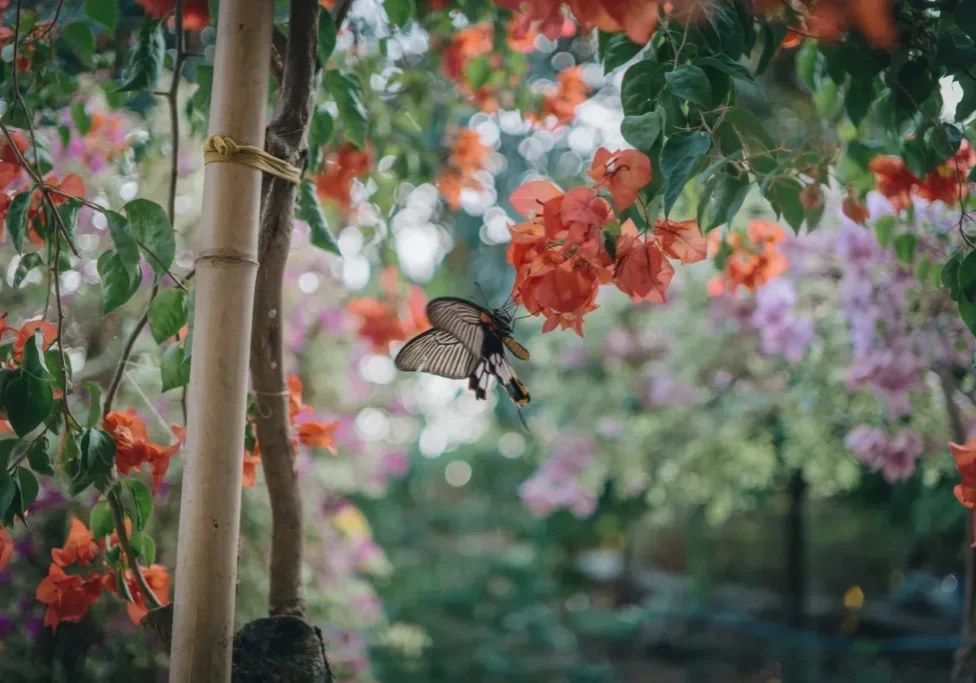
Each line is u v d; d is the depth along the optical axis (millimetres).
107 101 1322
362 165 1440
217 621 923
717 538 5383
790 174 1168
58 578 1051
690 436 2824
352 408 2553
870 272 1544
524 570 5770
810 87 1342
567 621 5254
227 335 930
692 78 911
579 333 921
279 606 1084
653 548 6023
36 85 1149
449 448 6980
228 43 947
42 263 1022
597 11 842
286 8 1230
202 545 920
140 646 1515
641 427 2938
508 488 6719
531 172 4766
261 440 1069
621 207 883
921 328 1496
